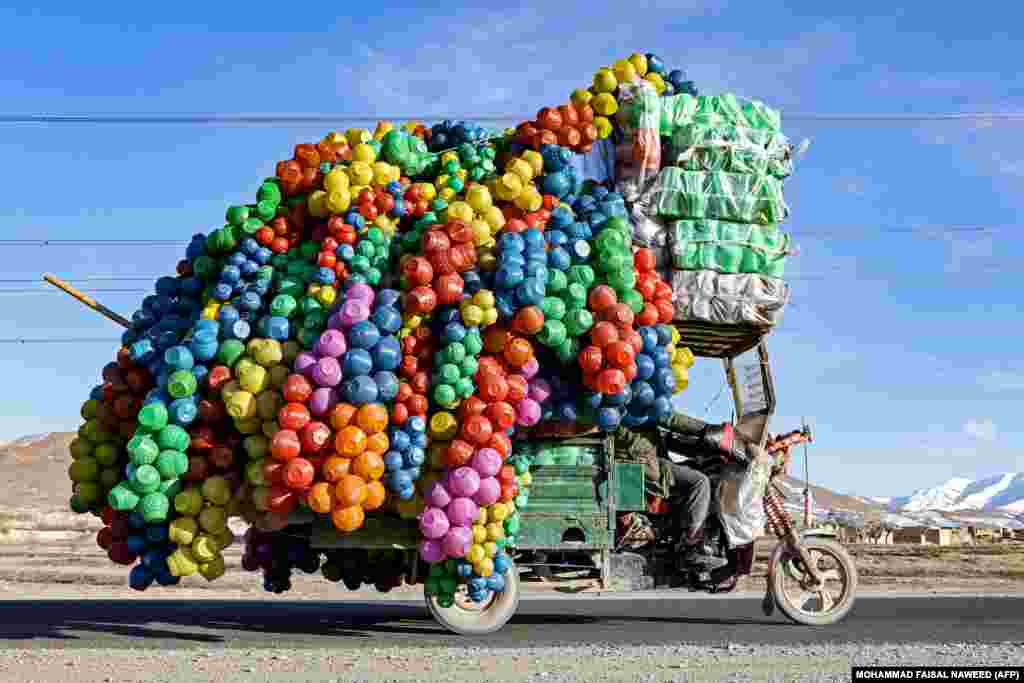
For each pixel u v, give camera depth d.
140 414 10.64
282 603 17.50
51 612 14.80
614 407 11.64
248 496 11.00
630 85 12.50
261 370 10.70
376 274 11.05
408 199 11.70
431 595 11.85
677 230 12.45
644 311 11.70
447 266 10.82
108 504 11.46
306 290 11.11
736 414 13.95
